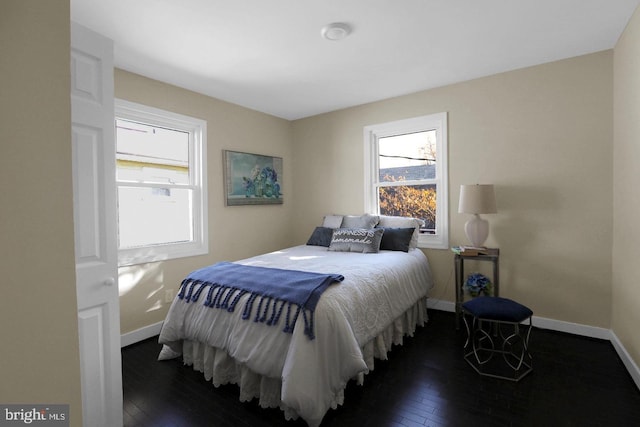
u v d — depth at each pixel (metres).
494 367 2.23
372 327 2.08
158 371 2.26
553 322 2.82
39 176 0.80
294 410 1.70
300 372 1.59
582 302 2.71
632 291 2.12
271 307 1.83
